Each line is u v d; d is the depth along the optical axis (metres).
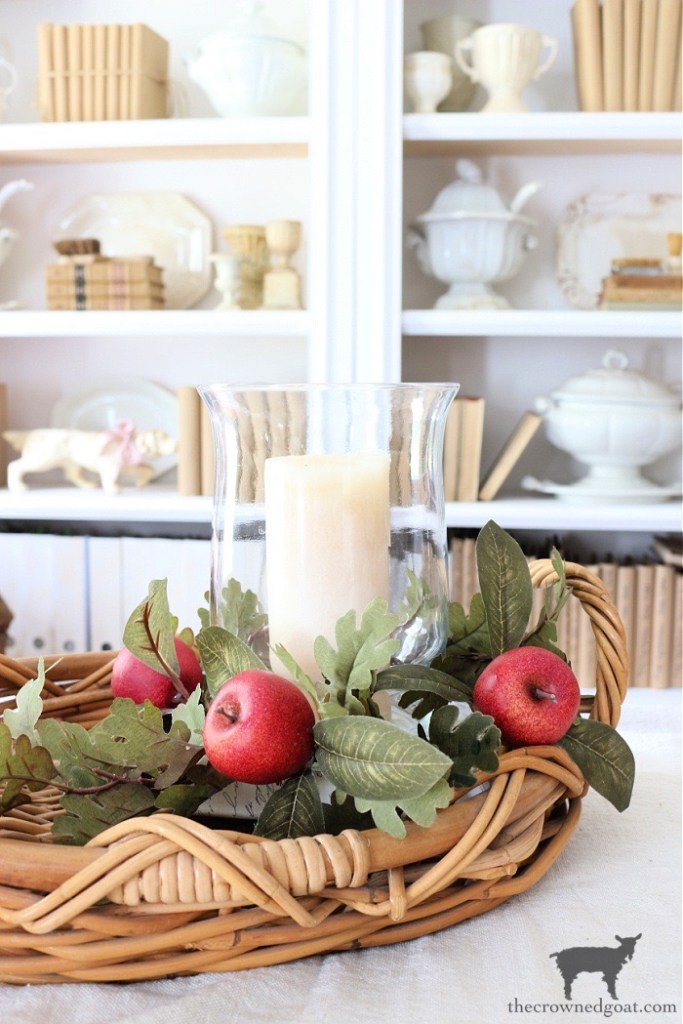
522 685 0.50
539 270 1.92
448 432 1.73
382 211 1.65
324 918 0.42
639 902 0.49
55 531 1.90
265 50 1.67
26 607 1.78
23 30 1.96
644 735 0.78
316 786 0.45
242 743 0.44
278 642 0.51
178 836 0.39
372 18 1.63
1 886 0.40
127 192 1.97
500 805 0.46
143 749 0.46
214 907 0.40
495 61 1.67
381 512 0.51
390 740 0.42
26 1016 0.38
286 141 1.70
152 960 0.40
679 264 1.71
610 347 1.94
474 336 1.95
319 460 0.50
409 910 0.43
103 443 1.78
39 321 1.76
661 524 1.72
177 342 2.01
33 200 1.99
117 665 0.59
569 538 1.97
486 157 1.89
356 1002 0.39
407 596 0.51
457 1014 0.38
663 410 1.72
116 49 1.71
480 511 1.70
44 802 0.57
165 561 1.74
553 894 0.49
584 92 1.69
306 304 1.96
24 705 0.51
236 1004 0.39
